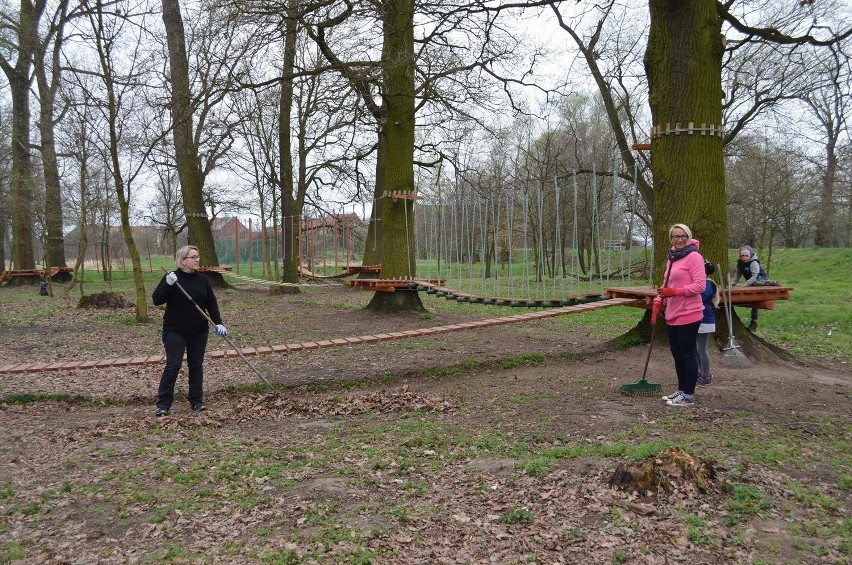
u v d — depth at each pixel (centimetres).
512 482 428
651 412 611
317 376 845
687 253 630
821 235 3888
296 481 443
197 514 390
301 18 1159
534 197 2503
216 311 697
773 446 502
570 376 802
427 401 684
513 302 964
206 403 726
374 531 360
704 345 709
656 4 875
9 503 412
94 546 352
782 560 327
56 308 1641
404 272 1416
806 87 1641
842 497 405
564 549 339
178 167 2211
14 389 770
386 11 1232
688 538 348
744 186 2678
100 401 730
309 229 2366
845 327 1291
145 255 5125
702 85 849
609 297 859
